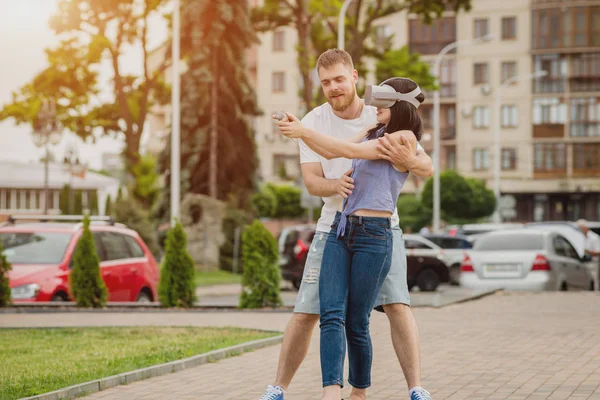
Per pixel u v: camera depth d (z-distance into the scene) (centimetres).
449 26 8238
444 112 8294
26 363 1084
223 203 4069
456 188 6619
